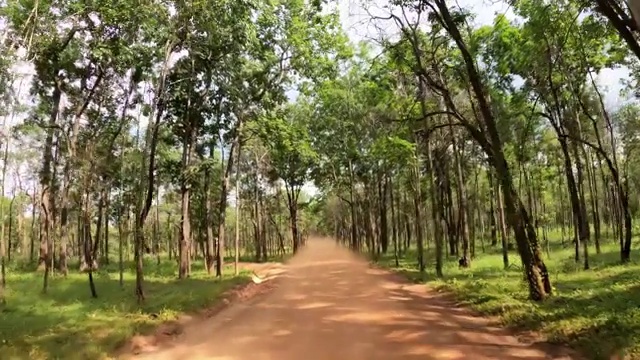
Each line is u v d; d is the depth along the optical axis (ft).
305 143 111.55
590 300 42.14
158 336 38.45
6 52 53.06
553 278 62.28
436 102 87.86
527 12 58.13
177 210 159.53
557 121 91.20
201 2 61.26
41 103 95.55
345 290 63.87
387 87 83.71
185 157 91.04
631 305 37.40
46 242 99.35
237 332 38.68
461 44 51.13
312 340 34.09
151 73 74.13
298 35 92.94
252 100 95.09
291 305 52.21
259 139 109.29
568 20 59.82
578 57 75.15
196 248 185.47
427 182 115.34
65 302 58.13
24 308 53.47
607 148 113.91
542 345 31.37
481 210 183.73
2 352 31.76
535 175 122.21
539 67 74.18
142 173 59.98
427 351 30.25
